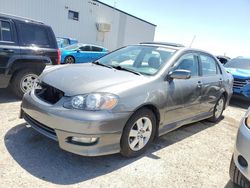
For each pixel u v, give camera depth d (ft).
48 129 10.67
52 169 10.21
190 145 14.15
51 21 70.33
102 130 9.98
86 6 78.54
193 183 10.47
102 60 15.25
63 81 11.23
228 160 12.89
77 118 9.77
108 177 10.12
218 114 18.95
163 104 12.33
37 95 11.66
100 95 10.24
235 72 27.96
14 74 18.37
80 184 9.49
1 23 17.12
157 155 12.37
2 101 17.99
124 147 11.11
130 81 11.48
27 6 64.34
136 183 9.95
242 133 9.01
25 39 18.24
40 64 19.07
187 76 12.43
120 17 91.20
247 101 29.81
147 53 14.26
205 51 17.03
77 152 10.05
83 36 80.23
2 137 12.33
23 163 10.36
